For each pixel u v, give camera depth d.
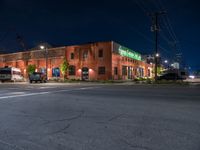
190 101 10.13
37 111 7.96
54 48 53.25
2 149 4.20
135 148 4.09
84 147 4.21
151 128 5.42
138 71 62.22
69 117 6.85
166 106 8.70
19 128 5.64
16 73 44.09
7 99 11.64
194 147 4.10
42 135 5.02
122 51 49.84
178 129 5.30
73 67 49.50
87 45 47.69
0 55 67.44
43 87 22.34
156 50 32.38
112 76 44.75
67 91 16.61
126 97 12.01
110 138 4.70
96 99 11.23
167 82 30.20
